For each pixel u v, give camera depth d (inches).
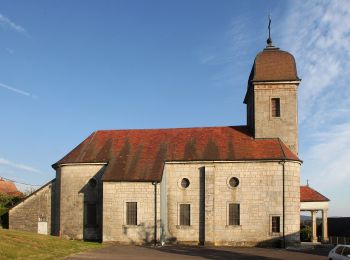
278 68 1683.1
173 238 1594.5
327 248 1513.3
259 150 1606.8
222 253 1299.2
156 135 1760.6
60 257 1054.4
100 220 1649.9
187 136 1729.8
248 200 1567.4
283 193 1549.0
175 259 1125.7
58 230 1697.8
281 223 1534.2
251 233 1549.0
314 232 1939.0
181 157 1631.4
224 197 1582.2
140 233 1549.0
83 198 1675.7
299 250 1423.5
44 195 1774.1
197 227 1587.1
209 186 1587.1
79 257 1087.0
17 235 1284.4
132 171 1600.6
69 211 1683.1
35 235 1380.4
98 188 1669.5
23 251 1044.5
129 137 1771.7
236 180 1589.6
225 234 1562.5
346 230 2299.5
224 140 1680.6
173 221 1605.6
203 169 1611.7
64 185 1705.2
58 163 1726.1
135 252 1269.7
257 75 1685.5
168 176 1632.6
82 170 1692.9
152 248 1411.2
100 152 1716.3
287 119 1659.7
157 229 1540.4
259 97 1679.4
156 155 1657.2
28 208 1775.3
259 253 1314.0
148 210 1557.6
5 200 2459.4
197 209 1596.9
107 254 1185.4
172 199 1617.9
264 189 1562.5
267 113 1668.3
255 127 1667.1
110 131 1820.9
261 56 1718.8
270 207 1550.2
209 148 1648.6
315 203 1932.8
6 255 971.3
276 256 1238.9
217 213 1578.5
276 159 1561.3
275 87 1675.7
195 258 1160.2
